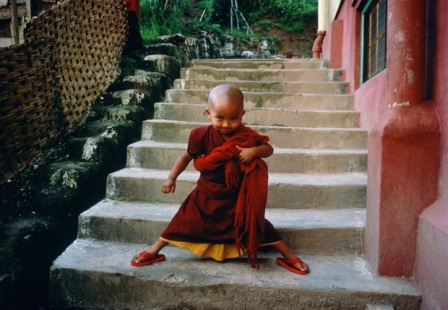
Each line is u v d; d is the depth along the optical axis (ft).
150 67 16.76
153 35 23.62
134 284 6.90
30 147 9.97
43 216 8.51
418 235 6.59
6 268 6.97
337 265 7.42
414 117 6.51
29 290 7.36
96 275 6.98
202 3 36.88
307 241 7.97
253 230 6.73
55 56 11.01
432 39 6.61
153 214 8.61
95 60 13.55
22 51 9.55
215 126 6.60
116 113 12.71
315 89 15.53
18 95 9.43
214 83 16.11
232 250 7.34
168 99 14.93
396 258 6.82
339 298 6.48
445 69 6.20
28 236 7.70
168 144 11.45
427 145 6.51
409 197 6.64
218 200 6.98
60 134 11.28
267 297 6.62
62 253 7.71
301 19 39.29
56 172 9.47
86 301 7.06
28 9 17.26
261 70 17.11
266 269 7.15
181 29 30.37
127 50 17.89
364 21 13.76
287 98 14.53
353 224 8.12
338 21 17.71
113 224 8.38
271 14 39.73
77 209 9.27
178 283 6.76
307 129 11.80
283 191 9.35
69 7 11.75
